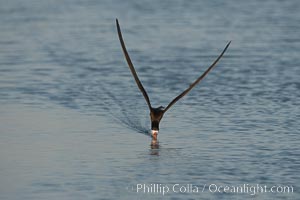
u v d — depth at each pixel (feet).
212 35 109.19
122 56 94.38
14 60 91.45
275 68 86.22
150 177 51.16
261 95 73.61
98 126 63.05
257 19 124.06
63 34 110.83
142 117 66.28
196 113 67.21
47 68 86.58
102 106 69.72
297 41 103.86
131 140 59.36
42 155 55.42
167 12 132.26
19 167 52.80
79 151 56.39
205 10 134.51
